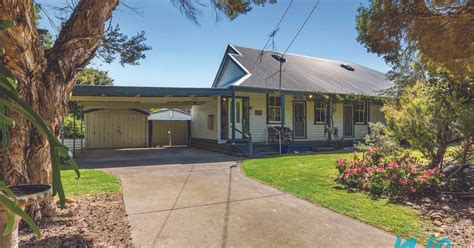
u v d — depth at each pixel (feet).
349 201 14.37
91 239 9.66
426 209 13.09
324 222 11.44
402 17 12.12
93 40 12.06
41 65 10.43
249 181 19.25
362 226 11.00
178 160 30.73
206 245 9.30
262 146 38.68
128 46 21.18
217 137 40.75
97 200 14.51
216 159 31.27
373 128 20.38
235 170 23.77
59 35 11.77
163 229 10.66
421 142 17.79
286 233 10.31
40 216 11.03
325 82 47.93
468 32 11.13
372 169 17.03
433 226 11.01
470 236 10.01
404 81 41.78
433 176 15.57
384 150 18.88
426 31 11.76
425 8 11.63
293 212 12.70
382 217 12.00
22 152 9.96
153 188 17.21
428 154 18.13
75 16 11.60
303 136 44.96
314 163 26.66
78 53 11.73
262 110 42.42
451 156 18.02
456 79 15.33
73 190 16.47
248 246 9.24
